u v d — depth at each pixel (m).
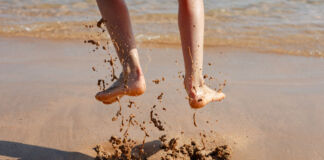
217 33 4.73
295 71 3.51
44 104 2.62
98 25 2.00
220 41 4.45
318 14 5.46
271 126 2.38
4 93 2.81
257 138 2.23
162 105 2.64
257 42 4.42
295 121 2.45
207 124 2.38
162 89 2.95
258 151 2.10
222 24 5.08
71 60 3.68
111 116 2.46
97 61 3.63
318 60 3.86
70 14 5.59
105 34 4.58
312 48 4.20
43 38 4.53
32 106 2.59
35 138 2.17
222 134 2.27
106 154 2.00
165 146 2.10
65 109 2.55
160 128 2.05
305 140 2.21
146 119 2.43
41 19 5.36
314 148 2.13
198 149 2.04
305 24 5.03
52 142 2.13
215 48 4.23
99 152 2.02
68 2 6.19
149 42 4.43
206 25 5.04
